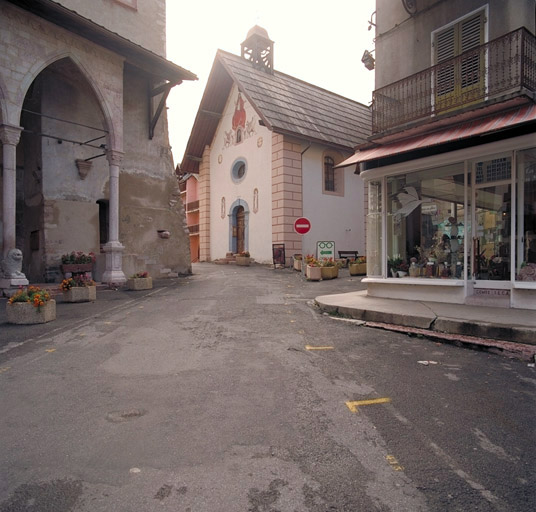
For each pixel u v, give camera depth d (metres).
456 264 8.71
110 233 13.48
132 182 16.03
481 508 2.39
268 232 22.12
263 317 8.28
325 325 7.66
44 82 13.38
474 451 3.07
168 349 5.84
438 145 8.50
